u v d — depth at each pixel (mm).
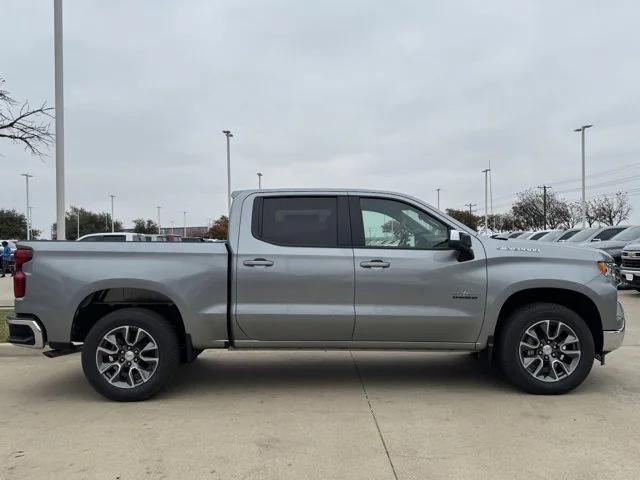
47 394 5770
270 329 5520
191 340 5520
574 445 4234
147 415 5043
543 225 68312
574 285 5469
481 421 4797
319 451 4164
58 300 5438
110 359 5473
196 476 3754
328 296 5496
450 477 3701
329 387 5949
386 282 5484
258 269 5484
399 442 4328
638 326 9500
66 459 4047
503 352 5551
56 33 12570
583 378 5473
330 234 5621
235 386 6012
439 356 7457
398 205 5715
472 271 5508
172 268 5480
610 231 18266
